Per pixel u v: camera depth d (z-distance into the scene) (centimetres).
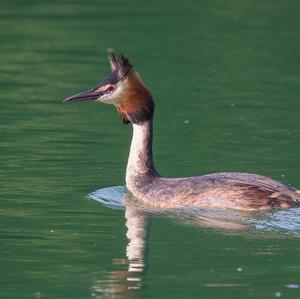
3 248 1429
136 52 2778
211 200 1564
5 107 2239
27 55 2742
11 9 3284
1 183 1716
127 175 1684
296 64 2683
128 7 3362
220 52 2797
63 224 1530
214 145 1947
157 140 1984
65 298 1252
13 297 1255
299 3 3462
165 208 1602
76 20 3141
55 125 2100
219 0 3503
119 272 1341
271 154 1886
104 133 2052
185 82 2484
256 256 1395
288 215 1518
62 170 1795
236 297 1259
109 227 1520
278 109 2239
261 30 3061
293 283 1303
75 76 2523
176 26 3094
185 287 1290
